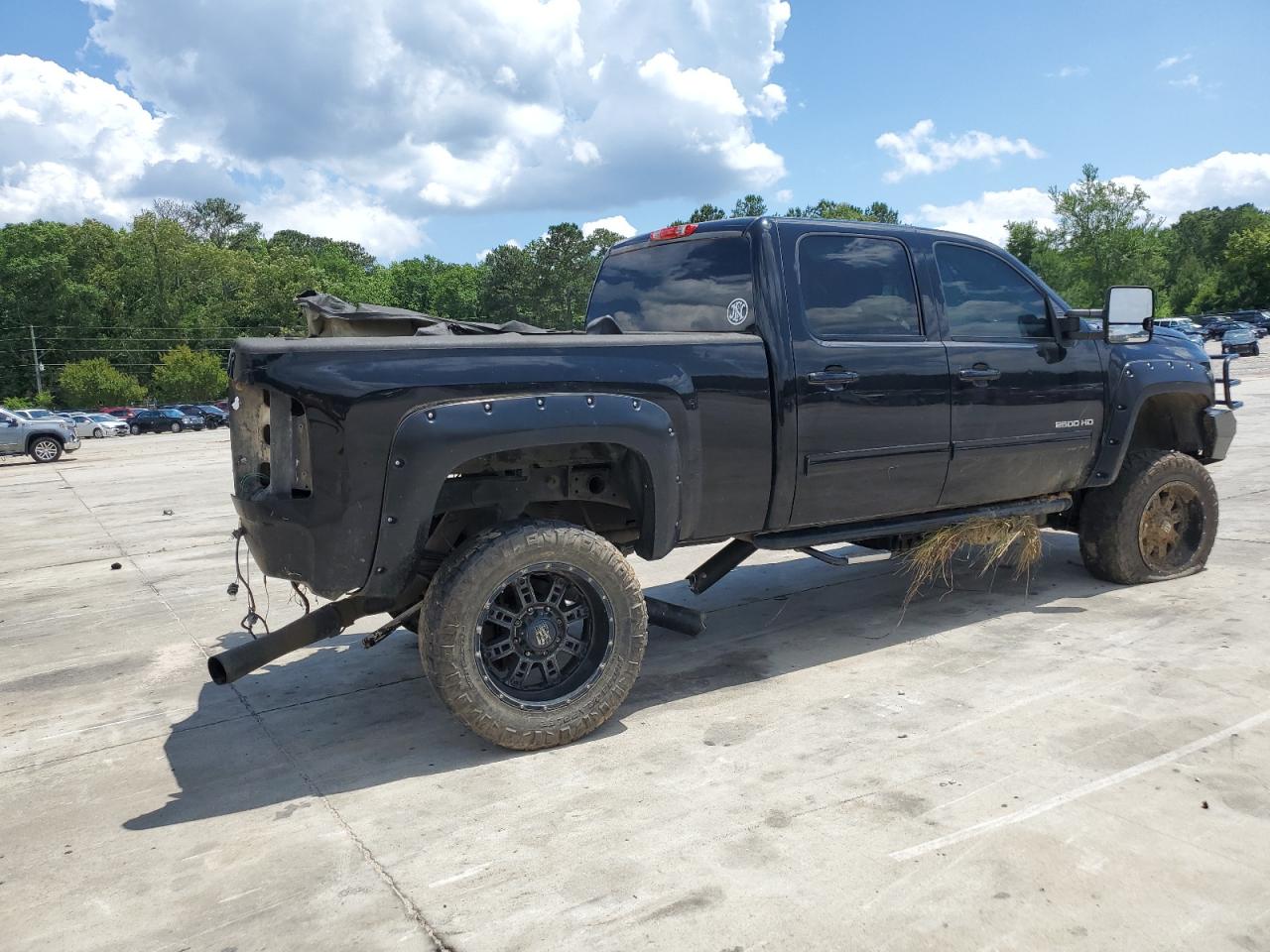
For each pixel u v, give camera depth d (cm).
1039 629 450
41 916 243
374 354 306
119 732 382
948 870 241
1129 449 566
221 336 9719
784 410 385
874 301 421
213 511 1111
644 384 347
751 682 399
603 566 336
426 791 308
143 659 489
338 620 353
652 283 446
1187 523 537
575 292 9725
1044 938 211
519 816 285
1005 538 490
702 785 299
